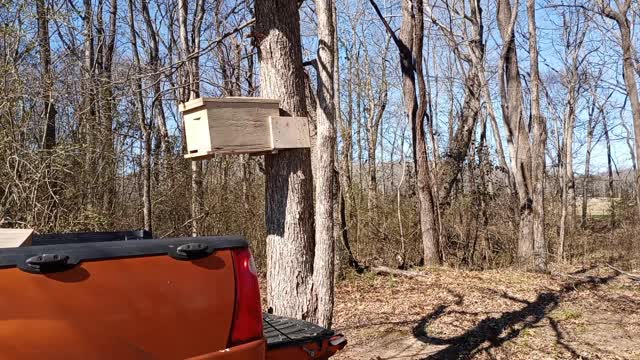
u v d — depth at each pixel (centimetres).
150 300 228
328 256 411
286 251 420
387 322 751
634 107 1305
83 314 212
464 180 1530
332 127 412
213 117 364
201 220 1088
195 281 240
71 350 209
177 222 1115
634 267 1320
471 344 641
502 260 1365
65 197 784
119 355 218
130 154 998
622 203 2008
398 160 1716
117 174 983
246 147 379
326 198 410
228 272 249
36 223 700
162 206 1077
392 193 1488
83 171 834
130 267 226
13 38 705
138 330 223
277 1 421
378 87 2088
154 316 228
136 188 1058
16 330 200
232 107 373
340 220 1078
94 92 822
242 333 247
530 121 1437
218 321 243
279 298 420
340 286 1020
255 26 433
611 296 923
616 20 1307
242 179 1132
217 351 241
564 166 1988
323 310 412
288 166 420
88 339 212
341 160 1280
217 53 1196
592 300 887
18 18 712
